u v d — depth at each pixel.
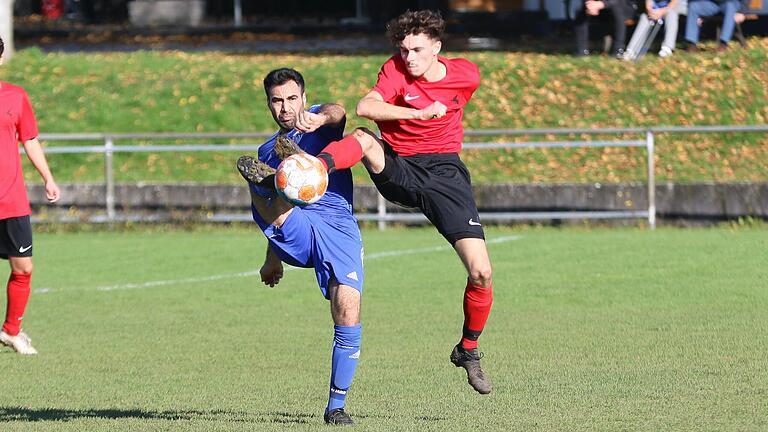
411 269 37.81
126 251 42.97
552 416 18.20
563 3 70.31
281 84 17.56
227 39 74.38
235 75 59.19
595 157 51.28
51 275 38.12
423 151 18.23
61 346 27.16
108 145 48.28
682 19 62.44
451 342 26.78
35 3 96.50
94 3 89.69
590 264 37.59
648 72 55.44
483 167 51.09
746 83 54.41
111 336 28.33
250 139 54.47
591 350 25.25
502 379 22.25
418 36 17.48
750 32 61.97
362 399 20.64
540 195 47.31
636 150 51.34
